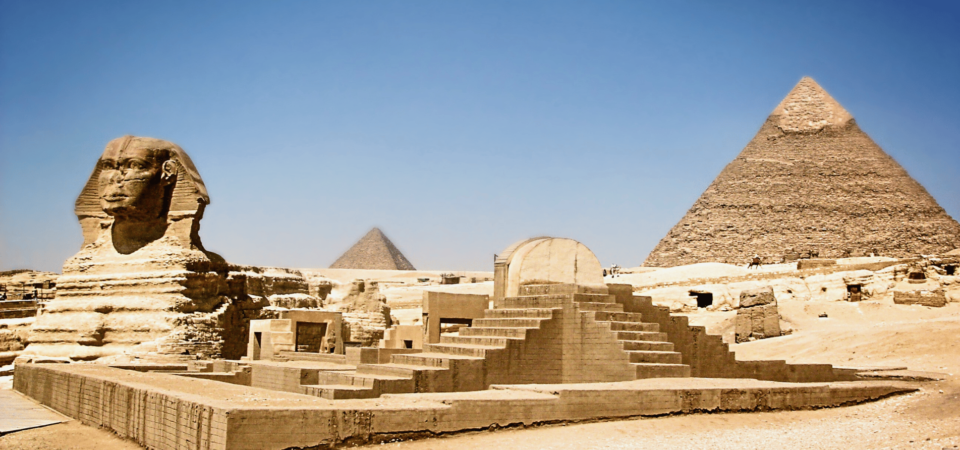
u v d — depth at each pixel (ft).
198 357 145.69
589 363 99.81
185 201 158.10
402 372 91.25
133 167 153.69
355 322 183.32
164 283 150.61
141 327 145.38
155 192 156.56
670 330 108.78
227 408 64.69
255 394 81.87
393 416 71.46
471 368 94.48
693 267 420.77
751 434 78.43
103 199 154.51
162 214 159.22
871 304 223.71
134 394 81.25
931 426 78.23
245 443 64.49
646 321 107.65
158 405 75.51
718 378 107.45
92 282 154.30
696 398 85.76
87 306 150.20
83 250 159.22
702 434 78.23
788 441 75.05
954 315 197.36
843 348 156.46
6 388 134.92
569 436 75.87
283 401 73.77
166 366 128.36
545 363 100.27
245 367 118.01
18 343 161.48
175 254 153.99
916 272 243.81
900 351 145.28
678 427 80.79
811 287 273.75
